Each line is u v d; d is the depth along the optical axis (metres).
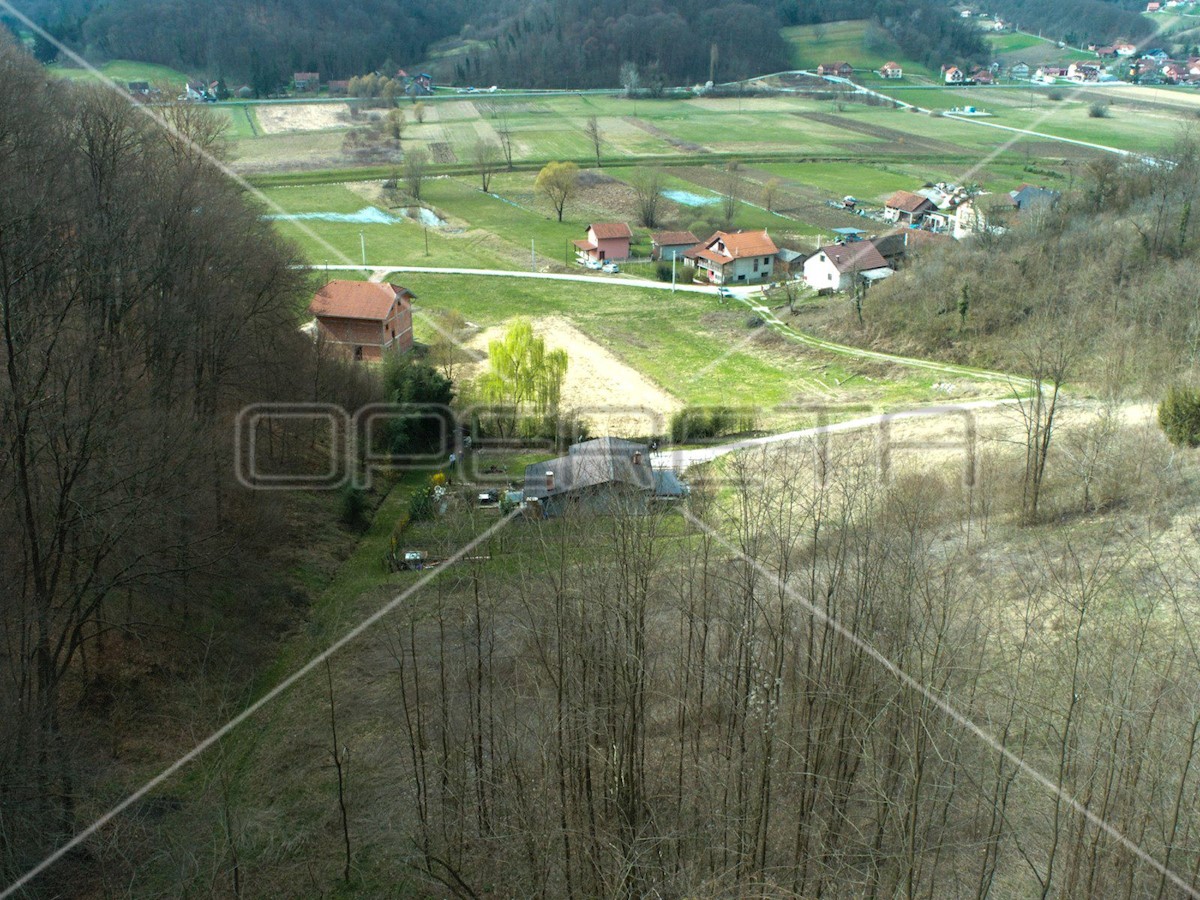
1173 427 29.89
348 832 19.12
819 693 16.48
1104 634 17.91
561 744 16.61
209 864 18.11
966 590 21.48
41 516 21.09
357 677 23.66
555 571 20.66
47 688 19.23
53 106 27.17
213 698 22.83
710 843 16.09
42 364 20.25
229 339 28.45
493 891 17.00
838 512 22.88
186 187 27.34
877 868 15.33
